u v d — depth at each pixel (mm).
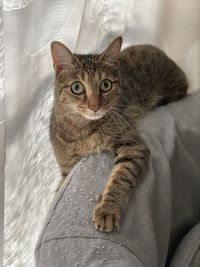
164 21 567
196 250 387
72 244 290
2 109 281
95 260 284
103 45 509
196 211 456
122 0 520
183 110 493
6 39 304
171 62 548
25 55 331
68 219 304
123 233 305
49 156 418
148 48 542
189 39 578
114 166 368
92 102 379
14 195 347
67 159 409
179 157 436
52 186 424
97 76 384
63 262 283
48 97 401
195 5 555
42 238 298
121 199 330
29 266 388
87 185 333
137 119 456
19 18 311
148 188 357
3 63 274
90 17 447
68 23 379
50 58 384
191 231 417
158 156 403
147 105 491
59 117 396
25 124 357
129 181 350
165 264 401
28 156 366
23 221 366
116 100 407
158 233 363
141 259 303
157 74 523
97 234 297
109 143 398
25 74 336
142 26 569
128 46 565
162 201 373
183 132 454
